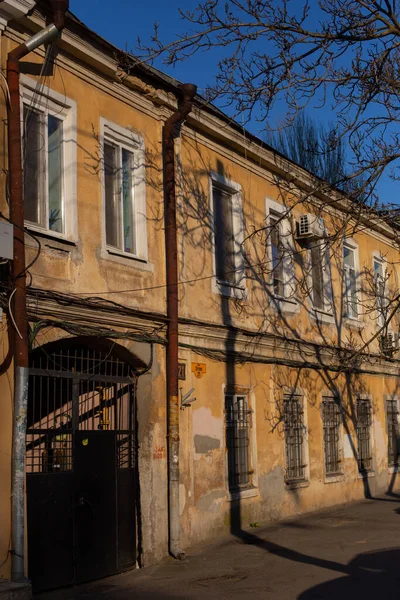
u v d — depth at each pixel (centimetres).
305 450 1633
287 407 1594
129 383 1137
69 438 1002
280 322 1572
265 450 1470
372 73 1076
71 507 977
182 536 1187
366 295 2020
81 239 1034
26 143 980
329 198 1614
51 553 935
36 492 926
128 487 1095
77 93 1064
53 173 1028
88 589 952
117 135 1142
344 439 1823
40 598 898
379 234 2148
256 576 992
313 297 1753
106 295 1068
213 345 1335
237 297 1422
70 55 1052
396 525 1428
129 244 1165
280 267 1627
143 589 945
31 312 927
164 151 1239
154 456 1141
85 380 1033
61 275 995
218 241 1420
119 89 1150
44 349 985
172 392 1173
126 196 1173
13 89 923
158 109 1240
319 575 980
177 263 1231
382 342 2012
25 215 966
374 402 2027
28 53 970
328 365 1766
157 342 1166
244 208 1488
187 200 1300
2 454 857
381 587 902
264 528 1390
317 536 1302
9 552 846
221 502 1304
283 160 1594
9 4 924
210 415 1301
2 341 874
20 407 870
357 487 1862
